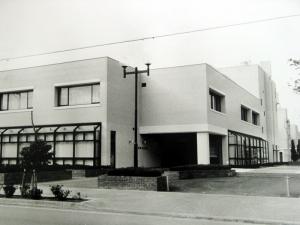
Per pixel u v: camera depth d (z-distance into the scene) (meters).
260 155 48.31
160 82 32.59
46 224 9.91
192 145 37.25
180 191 17.73
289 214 11.30
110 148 28.47
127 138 30.84
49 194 16.14
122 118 30.36
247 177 24.12
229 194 16.36
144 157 32.97
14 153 31.33
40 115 30.98
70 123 29.55
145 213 11.99
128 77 31.69
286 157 75.12
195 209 12.29
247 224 10.34
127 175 18.38
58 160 29.27
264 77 57.75
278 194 16.06
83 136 28.64
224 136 36.03
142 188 17.67
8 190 15.32
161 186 17.80
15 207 13.37
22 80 32.28
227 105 37.06
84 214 11.74
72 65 30.14
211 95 34.34
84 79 29.50
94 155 27.66
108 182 18.48
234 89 40.12
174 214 11.62
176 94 31.84
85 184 20.66
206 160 30.27
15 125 32.03
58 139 29.50
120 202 13.78
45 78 31.19
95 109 28.72
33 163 15.62
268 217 10.90
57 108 30.22
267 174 26.56
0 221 10.35
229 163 36.09
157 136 35.31
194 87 31.27
